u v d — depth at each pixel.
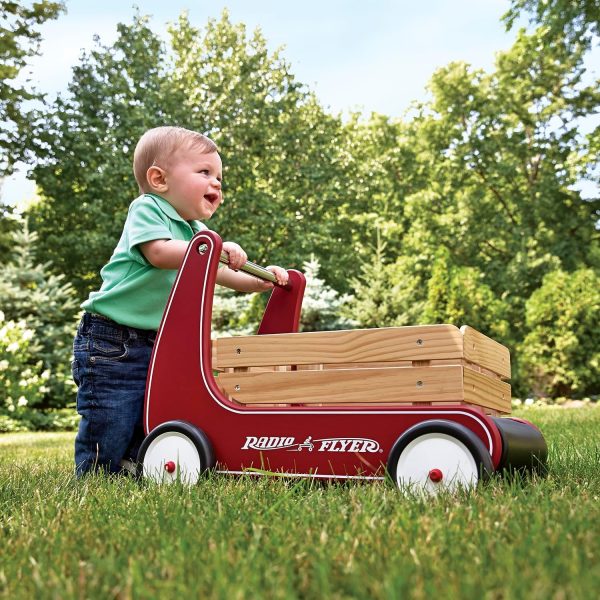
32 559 1.23
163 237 2.49
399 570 1.04
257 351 2.19
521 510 1.51
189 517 1.55
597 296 13.80
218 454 2.16
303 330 12.48
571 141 20.61
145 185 2.74
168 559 1.18
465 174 21.17
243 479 2.10
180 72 20.58
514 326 17.52
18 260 13.33
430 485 1.84
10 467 3.21
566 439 3.75
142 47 18.88
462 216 20.84
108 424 2.57
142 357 2.65
